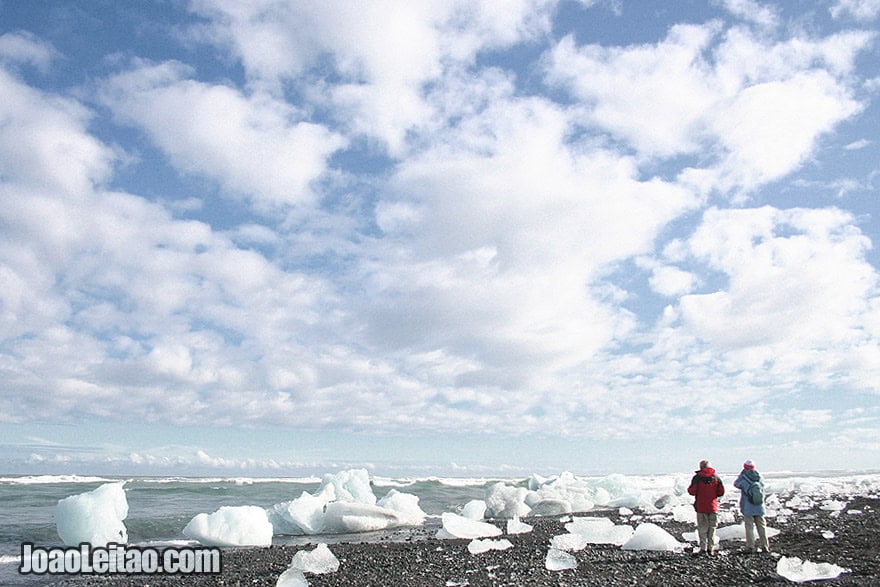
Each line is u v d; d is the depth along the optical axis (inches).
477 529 722.2
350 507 864.3
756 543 553.0
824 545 536.1
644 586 398.3
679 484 1507.1
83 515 658.2
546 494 1131.3
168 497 1362.0
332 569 481.1
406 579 448.8
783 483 1512.1
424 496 1565.0
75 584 488.7
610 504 1200.8
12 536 748.0
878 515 799.7
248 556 609.0
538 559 533.0
